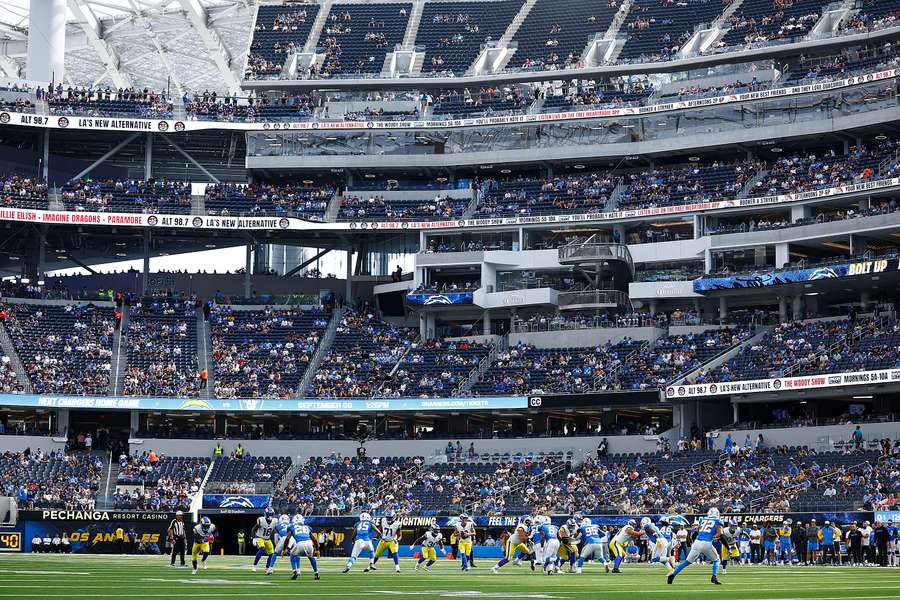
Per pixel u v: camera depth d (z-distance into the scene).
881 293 68.88
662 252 72.69
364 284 81.44
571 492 59.09
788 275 65.88
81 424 69.62
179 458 65.50
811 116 73.88
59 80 80.81
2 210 72.62
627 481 59.28
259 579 27.72
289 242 81.88
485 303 74.00
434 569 38.66
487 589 24.61
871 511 48.72
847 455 55.69
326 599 20.42
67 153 82.62
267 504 61.00
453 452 65.94
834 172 70.56
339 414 70.06
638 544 50.34
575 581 29.23
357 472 64.31
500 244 77.19
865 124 71.25
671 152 77.50
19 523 56.81
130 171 85.62
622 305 71.56
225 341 73.19
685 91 78.00
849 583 28.44
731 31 81.75
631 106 77.88
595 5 87.94
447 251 76.56
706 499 54.75
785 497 52.75
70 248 81.25
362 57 87.31
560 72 83.44
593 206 76.06
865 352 60.25
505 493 60.34
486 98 83.12
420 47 87.81
